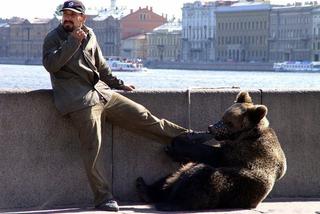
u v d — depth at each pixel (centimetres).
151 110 1349
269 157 1237
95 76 1223
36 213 1235
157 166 1352
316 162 1421
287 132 1410
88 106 1209
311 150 1419
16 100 1276
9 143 1276
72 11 1209
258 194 1222
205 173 1206
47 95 1288
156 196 1306
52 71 1205
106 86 1259
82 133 1219
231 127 1233
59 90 1219
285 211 1273
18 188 1281
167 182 1265
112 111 1265
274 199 1398
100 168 1238
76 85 1214
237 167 1231
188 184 1209
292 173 1413
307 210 1286
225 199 1215
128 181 1345
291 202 1362
